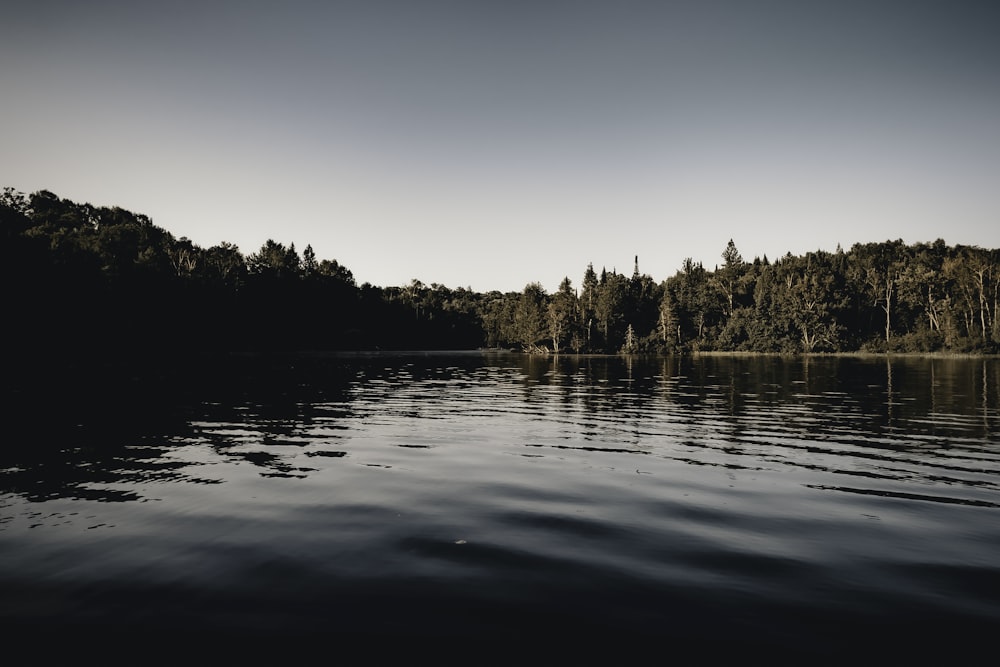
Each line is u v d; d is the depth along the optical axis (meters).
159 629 5.16
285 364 61.03
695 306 138.75
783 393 29.47
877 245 147.00
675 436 15.92
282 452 13.46
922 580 6.26
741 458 12.87
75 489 10.02
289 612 5.49
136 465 11.96
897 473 11.37
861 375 44.91
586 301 151.00
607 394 29.38
